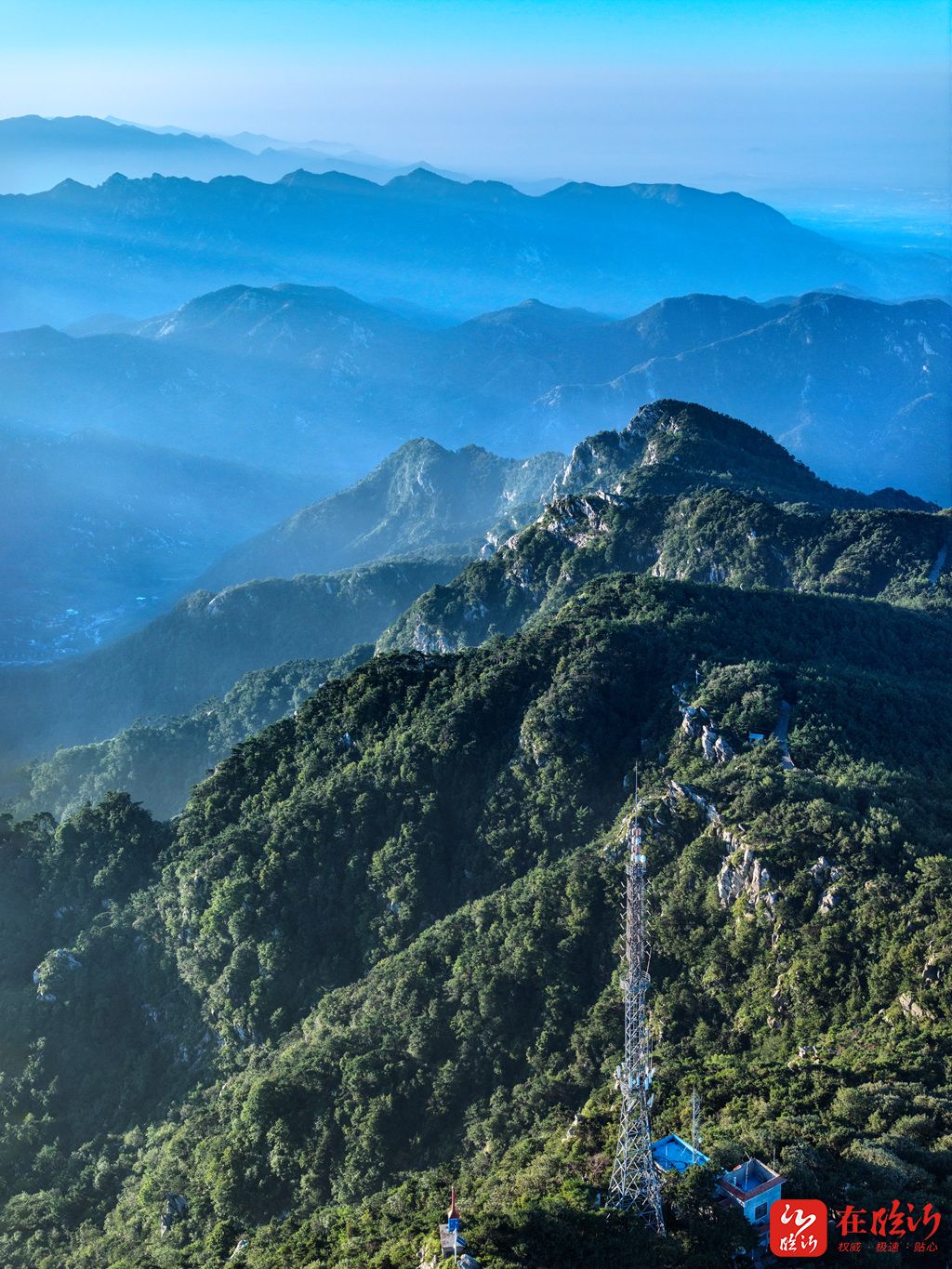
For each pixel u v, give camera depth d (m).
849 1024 129.88
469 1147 137.62
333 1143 144.75
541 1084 141.00
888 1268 88.81
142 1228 148.25
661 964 150.00
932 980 127.44
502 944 160.62
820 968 136.38
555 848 180.62
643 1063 94.75
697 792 165.62
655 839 163.25
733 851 154.62
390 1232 112.62
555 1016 149.00
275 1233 128.62
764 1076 120.12
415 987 161.12
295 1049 163.12
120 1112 177.38
